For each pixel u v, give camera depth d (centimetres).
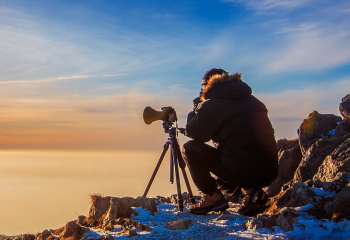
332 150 471
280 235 266
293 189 360
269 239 257
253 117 353
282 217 289
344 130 494
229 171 363
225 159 362
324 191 353
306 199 332
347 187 341
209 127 361
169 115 429
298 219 292
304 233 269
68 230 296
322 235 268
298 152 557
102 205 379
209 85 373
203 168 379
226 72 398
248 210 366
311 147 497
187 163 386
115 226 319
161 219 357
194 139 374
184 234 289
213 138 377
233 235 276
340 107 529
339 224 277
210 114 358
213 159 375
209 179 383
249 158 349
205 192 383
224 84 365
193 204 417
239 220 337
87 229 298
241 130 351
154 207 386
